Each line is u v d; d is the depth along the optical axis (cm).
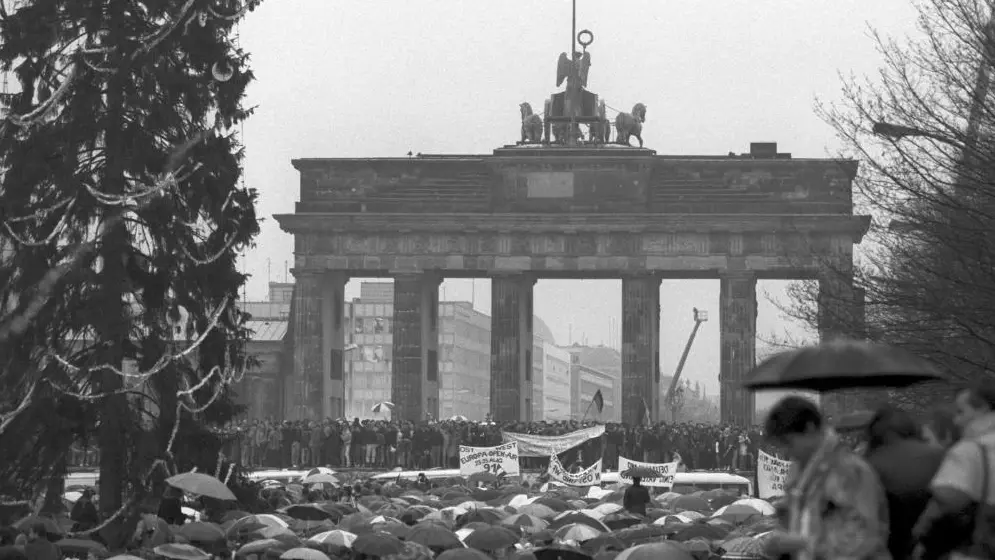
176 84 8856
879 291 7744
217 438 8969
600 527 6025
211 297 9056
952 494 2867
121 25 8856
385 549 5028
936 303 7244
